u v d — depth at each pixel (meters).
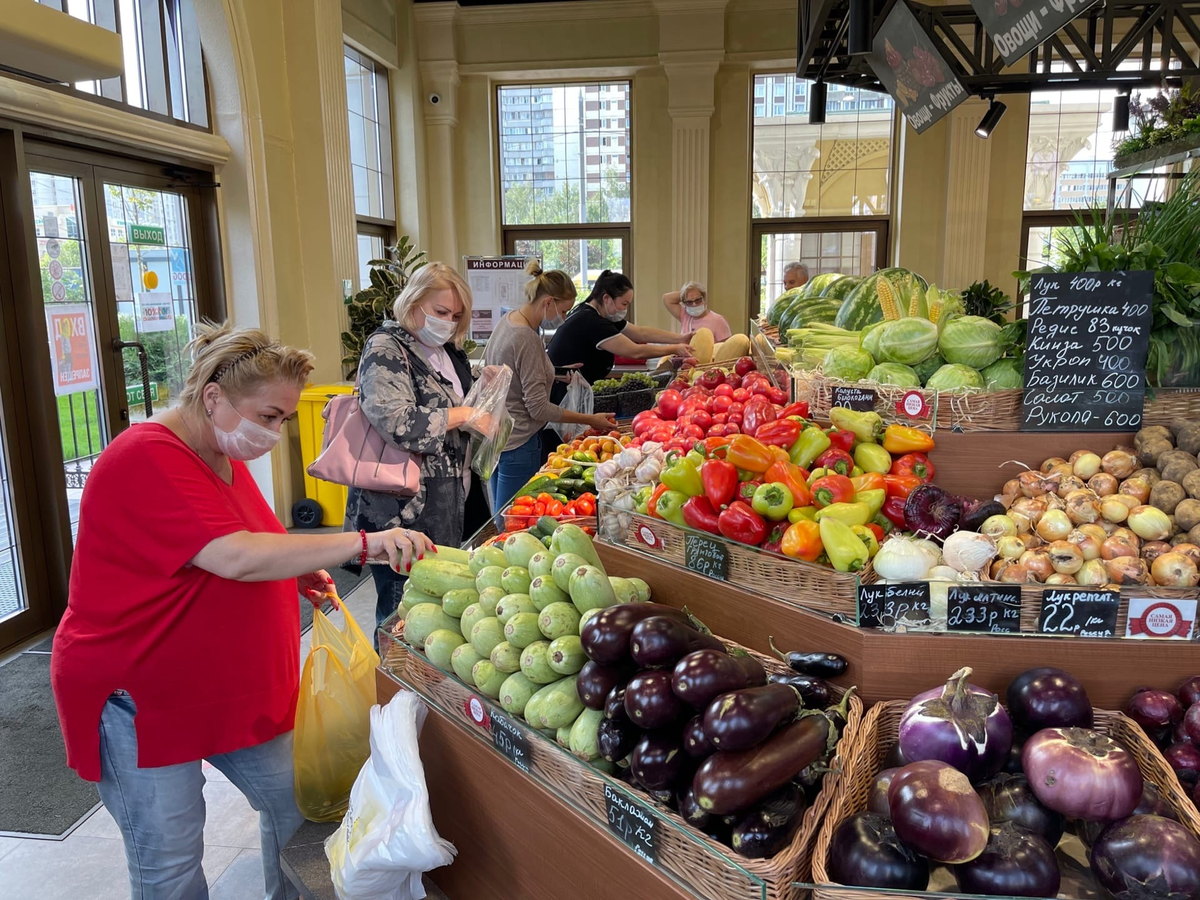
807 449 1.83
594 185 7.83
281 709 1.69
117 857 2.28
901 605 1.40
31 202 3.53
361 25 6.50
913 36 3.41
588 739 1.24
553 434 4.15
